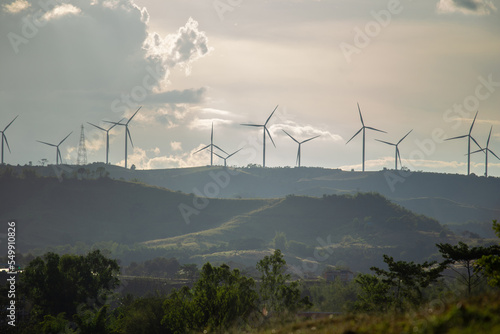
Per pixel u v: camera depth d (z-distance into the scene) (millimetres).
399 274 112938
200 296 109500
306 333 35156
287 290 121938
